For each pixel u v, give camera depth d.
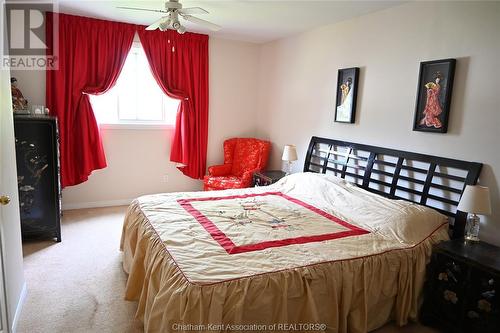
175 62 4.86
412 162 3.13
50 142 3.43
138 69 4.86
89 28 4.25
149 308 2.08
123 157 4.86
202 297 1.74
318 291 2.04
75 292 2.69
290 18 3.88
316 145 4.30
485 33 2.55
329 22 3.98
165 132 5.07
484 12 2.55
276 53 5.11
